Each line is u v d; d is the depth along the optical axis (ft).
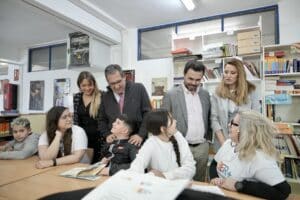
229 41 11.68
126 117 5.90
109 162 5.24
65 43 16.75
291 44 9.58
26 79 17.92
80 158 5.87
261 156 3.77
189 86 6.27
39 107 17.16
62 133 6.04
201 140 6.36
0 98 17.44
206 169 6.24
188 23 12.96
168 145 4.75
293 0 10.53
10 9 11.47
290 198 4.43
